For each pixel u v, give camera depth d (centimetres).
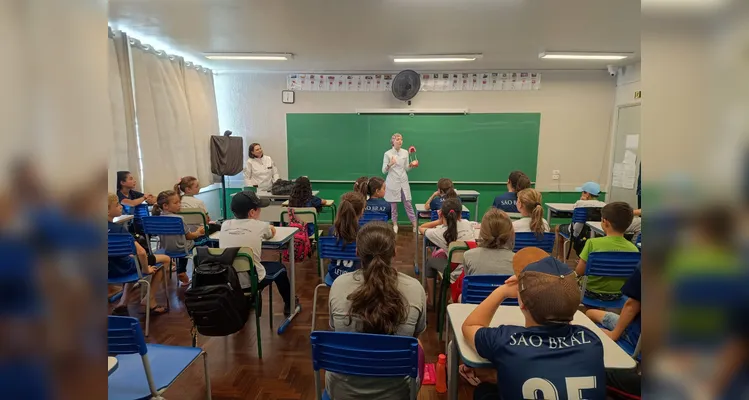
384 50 454
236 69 585
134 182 377
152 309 294
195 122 526
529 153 600
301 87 603
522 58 499
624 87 557
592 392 100
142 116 417
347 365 130
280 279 285
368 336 124
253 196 264
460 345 128
